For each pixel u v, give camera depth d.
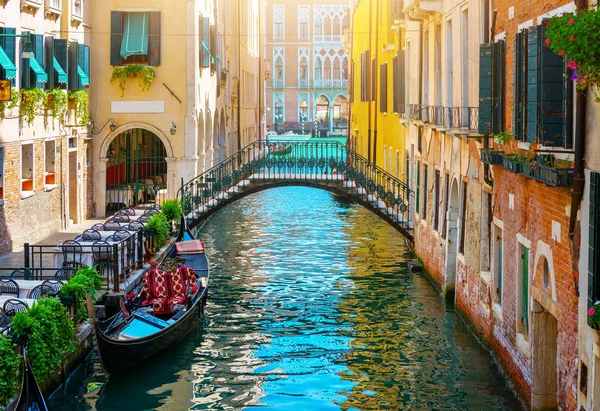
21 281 13.41
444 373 12.59
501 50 12.33
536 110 9.67
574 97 8.92
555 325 10.42
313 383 12.31
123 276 15.90
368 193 24.47
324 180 25.98
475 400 11.38
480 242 14.08
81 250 15.22
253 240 25.66
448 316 16.09
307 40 79.31
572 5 8.91
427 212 19.92
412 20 20.58
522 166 10.31
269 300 17.62
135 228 19.03
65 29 22.36
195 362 13.32
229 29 38.25
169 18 25.73
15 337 10.38
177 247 18.39
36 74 19.12
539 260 10.23
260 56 56.59
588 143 8.38
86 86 24.36
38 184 20.33
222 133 36.50
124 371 12.63
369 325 15.52
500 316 12.55
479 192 14.23
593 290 8.02
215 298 17.83
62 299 12.40
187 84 25.84
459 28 16.05
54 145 21.58
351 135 43.94
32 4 19.45
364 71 35.72
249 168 26.59
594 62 7.14
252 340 14.60
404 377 12.48
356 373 12.75
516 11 11.64
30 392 9.37
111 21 25.50
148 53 25.77
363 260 22.20
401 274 20.27
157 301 14.18
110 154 26.44
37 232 20.31
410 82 22.91
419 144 21.27
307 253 23.31
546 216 9.91
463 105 15.88
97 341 11.52
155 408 11.23
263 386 12.22
